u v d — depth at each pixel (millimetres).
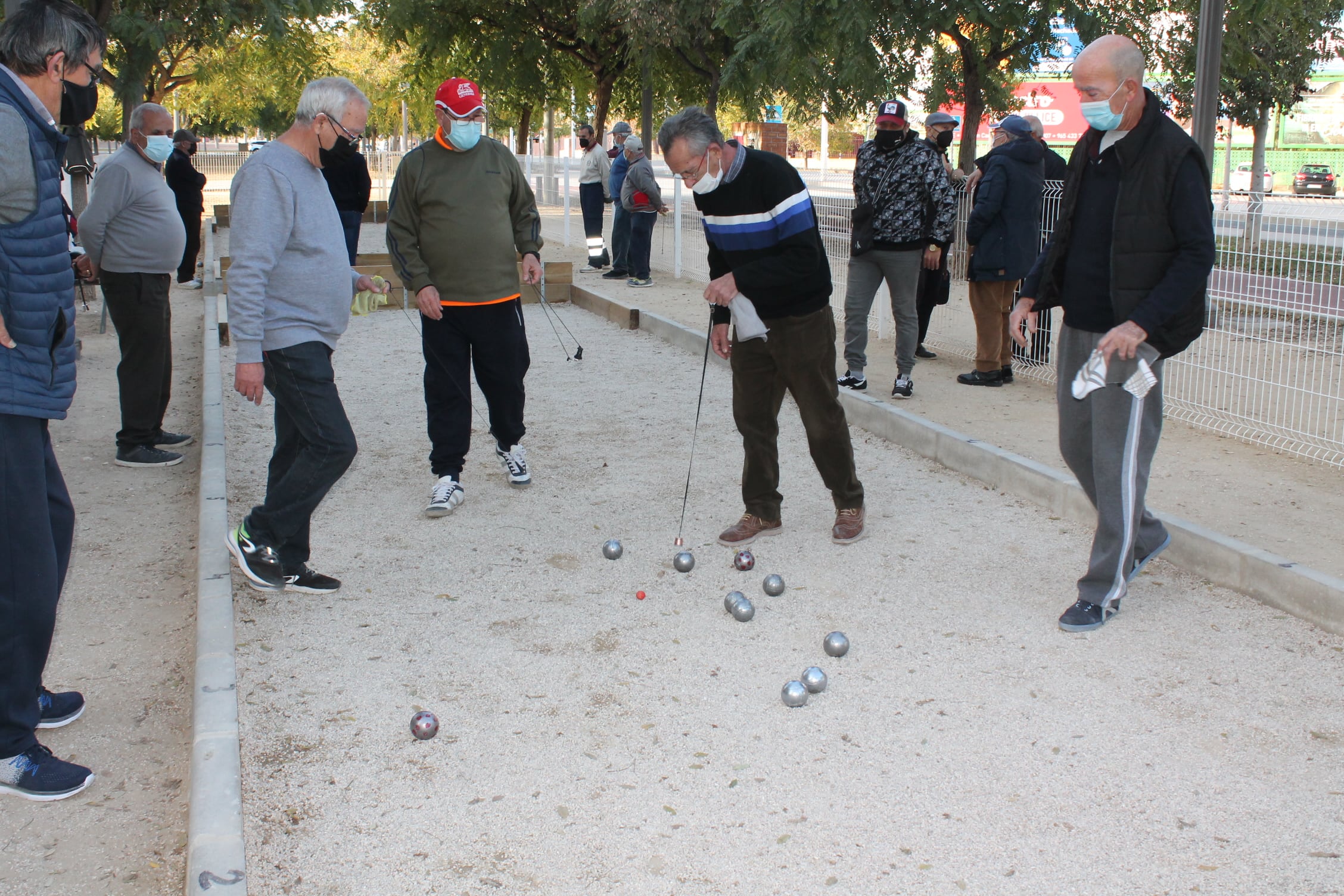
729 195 4281
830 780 3100
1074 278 3943
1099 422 3887
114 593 4449
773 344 4570
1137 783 3062
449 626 4121
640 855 2773
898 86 14625
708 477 5984
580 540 5043
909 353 7305
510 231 5445
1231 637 3943
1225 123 21688
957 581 4512
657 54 21312
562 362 9148
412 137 45531
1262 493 5273
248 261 3809
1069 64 15961
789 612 4230
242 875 2594
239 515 5312
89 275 5992
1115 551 3949
